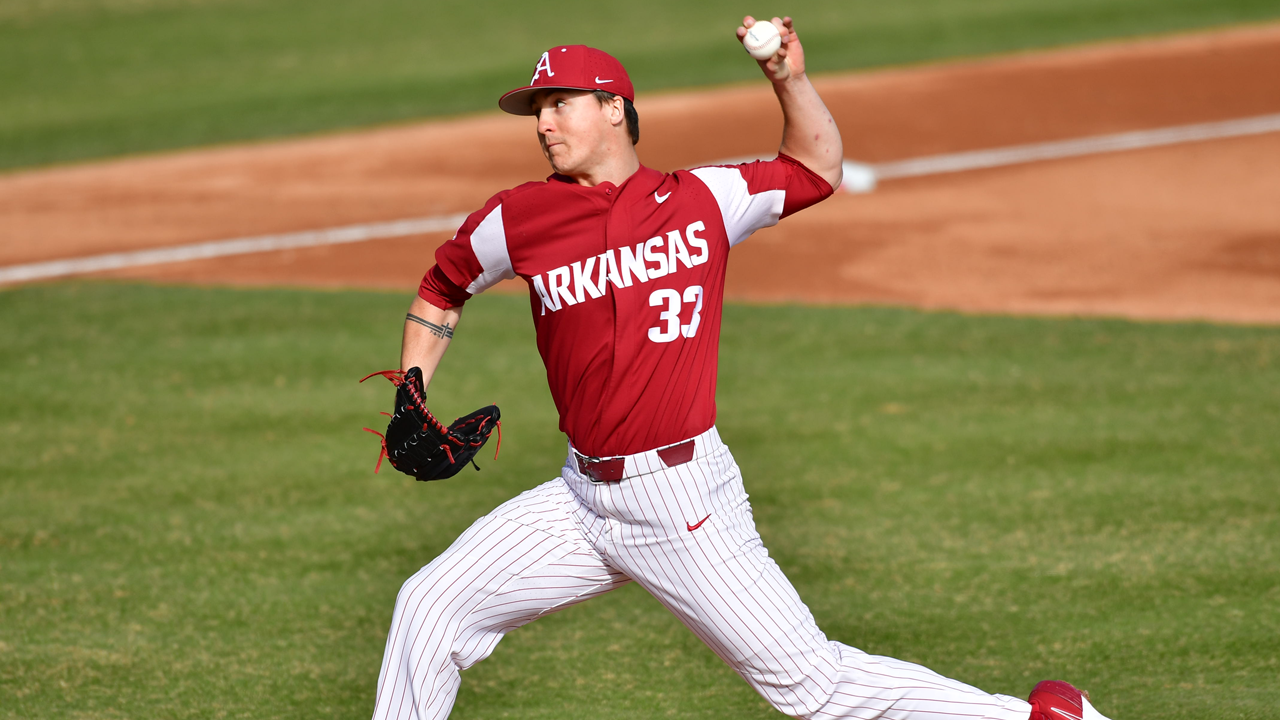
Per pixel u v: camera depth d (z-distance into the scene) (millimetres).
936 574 17891
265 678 15383
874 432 23812
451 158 51250
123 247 40906
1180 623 16172
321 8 82562
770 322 31500
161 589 17969
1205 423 23609
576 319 10711
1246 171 45281
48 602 17578
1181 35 67438
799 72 10891
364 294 34969
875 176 46969
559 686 15109
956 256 37281
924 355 28578
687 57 66750
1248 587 17094
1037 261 36500
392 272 37344
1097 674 14977
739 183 11016
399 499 21234
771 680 11125
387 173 49438
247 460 23141
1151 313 31406
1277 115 52438
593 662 15727
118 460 23234
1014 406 25000
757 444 23344
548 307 10852
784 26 10719
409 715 11367
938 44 67812
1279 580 17266
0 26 79625
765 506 20516
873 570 18094
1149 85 58344
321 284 36250
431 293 11617
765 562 11188
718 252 10914
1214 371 26703
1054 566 18000
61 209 45969
